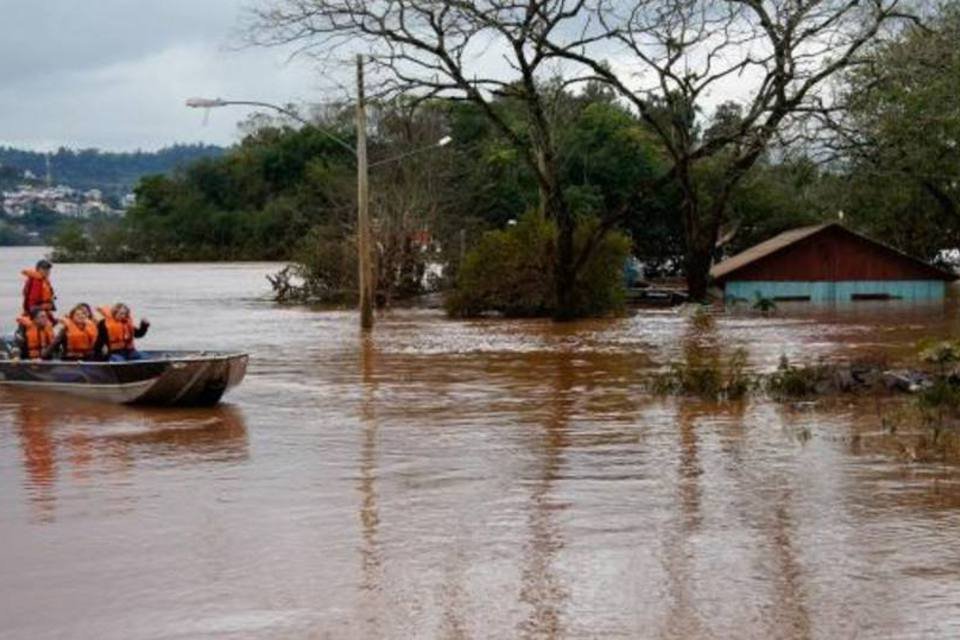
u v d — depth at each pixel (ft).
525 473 48.60
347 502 43.96
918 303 155.74
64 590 34.24
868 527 39.86
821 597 32.86
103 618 31.99
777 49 124.16
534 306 133.28
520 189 223.30
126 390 66.39
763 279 157.17
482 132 242.58
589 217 146.92
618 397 69.41
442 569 35.70
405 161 198.49
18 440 57.11
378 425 60.59
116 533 40.06
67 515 42.60
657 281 194.70
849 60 125.18
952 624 30.76
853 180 162.20
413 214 163.63
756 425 59.06
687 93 131.95
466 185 217.77
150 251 404.57
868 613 31.60
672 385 70.38
